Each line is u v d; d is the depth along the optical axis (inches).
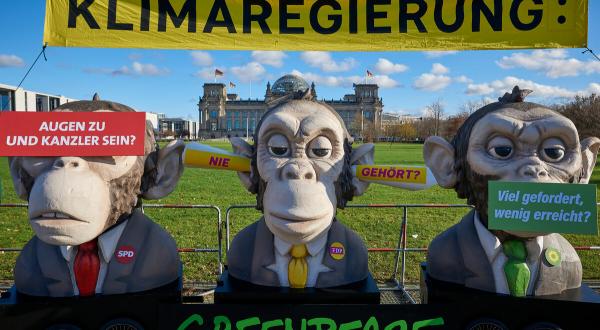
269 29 129.4
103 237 110.1
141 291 111.0
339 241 118.4
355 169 117.0
